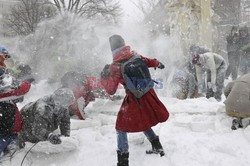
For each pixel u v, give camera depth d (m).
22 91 3.94
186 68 7.16
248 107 4.32
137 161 3.92
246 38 10.46
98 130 4.81
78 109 5.05
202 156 3.80
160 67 4.03
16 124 4.04
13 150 4.20
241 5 24.95
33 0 27.06
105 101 5.80
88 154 4.17
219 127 4.48
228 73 10.73
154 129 4.65
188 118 4.91
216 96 7.36
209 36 8.66
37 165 4.10
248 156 3.72
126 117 3.65
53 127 4.26
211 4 9.30
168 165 3.72
